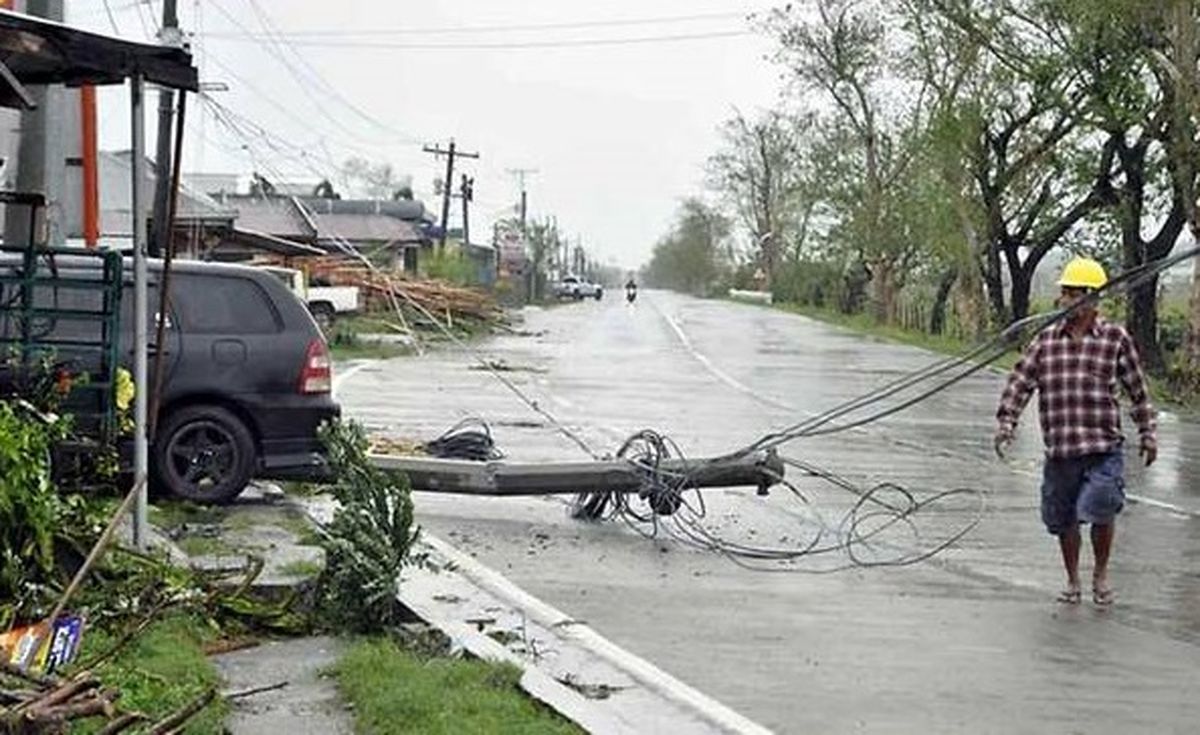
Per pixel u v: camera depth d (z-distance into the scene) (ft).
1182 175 111.04
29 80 28.63
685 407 77.71
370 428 61.11
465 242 283.38
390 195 335.67
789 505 45.34
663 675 25.70
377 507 27.22
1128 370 32.37
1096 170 147.54
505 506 43.19
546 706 22.68
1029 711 24.18
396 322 126.82
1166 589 34.60
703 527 41.01
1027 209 159.33
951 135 153.07
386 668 23.58
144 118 29.12
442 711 21.45
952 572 35.99
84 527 26.00
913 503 43.93
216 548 31.14
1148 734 23.07
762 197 381.40
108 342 32.55
